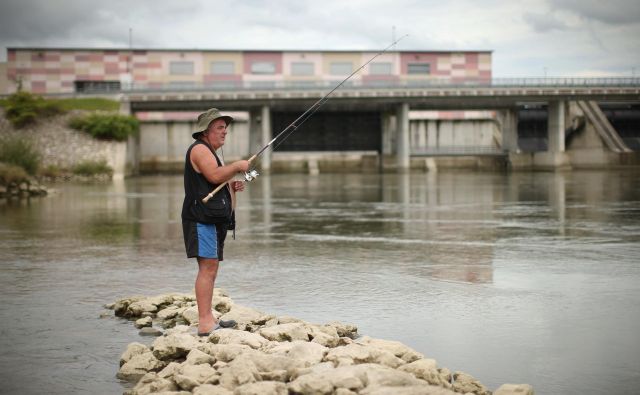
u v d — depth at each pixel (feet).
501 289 35.65
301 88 269.64
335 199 112.27
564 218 73.36
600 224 66.54
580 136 309.83
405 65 320.50
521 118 333.83
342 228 66.54
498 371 22.94
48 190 138.92
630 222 68.18
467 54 323.16
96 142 248.32
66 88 306.35
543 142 329.31
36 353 25.61
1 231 65.87
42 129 253.44
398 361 22.45
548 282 37.29
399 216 79.05
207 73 312.50
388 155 301.84
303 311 31.42
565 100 288.30
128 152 260.01
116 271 42.60
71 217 81.46
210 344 24.04
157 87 271.49
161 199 117.19
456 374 21.62
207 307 27.45
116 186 171.83
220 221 27.37
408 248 51.65
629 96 288.92
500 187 143.84
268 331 25.77
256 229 66.33
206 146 27.27
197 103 280.72
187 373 21.11
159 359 23.95
